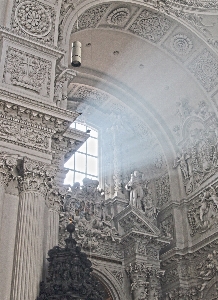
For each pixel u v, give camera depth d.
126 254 19.19
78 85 22.45
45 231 13.76
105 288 18.36
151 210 20.83
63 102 16.23
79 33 20.25
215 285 17.72
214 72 20.47
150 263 19.19
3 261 12.20
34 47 15.45
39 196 13.27
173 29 20.62
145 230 19.41
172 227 20.42
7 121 13.70
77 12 18.36
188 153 21.33
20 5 16.12
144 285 18.31
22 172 13.39
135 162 22.98
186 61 21.25
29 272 11.91
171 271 19.56
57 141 15.21
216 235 18.12
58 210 14.56
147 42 21.30
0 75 14.30
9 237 12.61
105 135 23.56
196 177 20.48
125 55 21.84
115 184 21.36
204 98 20.97
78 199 19.27
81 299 12.02
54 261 12.70
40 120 14.16
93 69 22.53
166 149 22.47
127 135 23.72
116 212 20.27
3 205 12.98
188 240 19.59
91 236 18.39
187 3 20.38
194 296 18.56
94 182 20.36
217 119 20.06
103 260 18.64
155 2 19.83
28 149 13.73
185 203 20.59
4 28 15.02
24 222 12.65
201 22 20.52
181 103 22.05
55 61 15.75
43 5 16.67
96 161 23.02
